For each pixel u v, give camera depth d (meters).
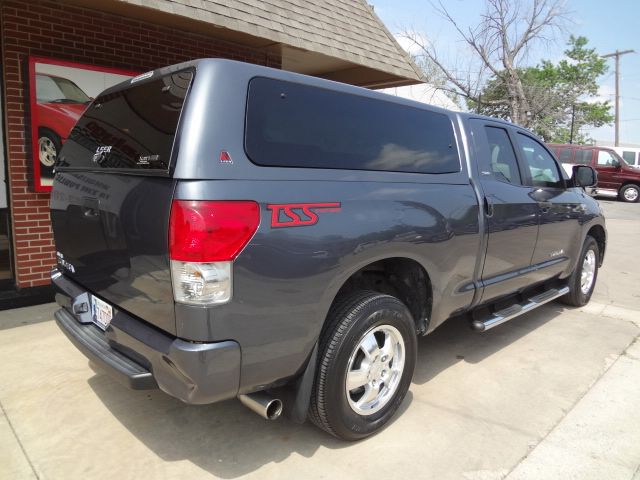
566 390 3.65
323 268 2.48
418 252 3.02
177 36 6.25
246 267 2.22
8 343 4.20
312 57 7.53
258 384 2.41
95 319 2.89
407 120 3.26
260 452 2.81
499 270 3.93
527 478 2.65
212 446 2.85
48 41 5.18
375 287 3.30
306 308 2.45
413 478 2.62
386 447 2.89
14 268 5.29
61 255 3.23
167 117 2.37
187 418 3.13
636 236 11.52
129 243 2.43
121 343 2.55
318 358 2.66
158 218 2.23
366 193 2.76
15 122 5.04
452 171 3.49
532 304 4.47
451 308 3.49
